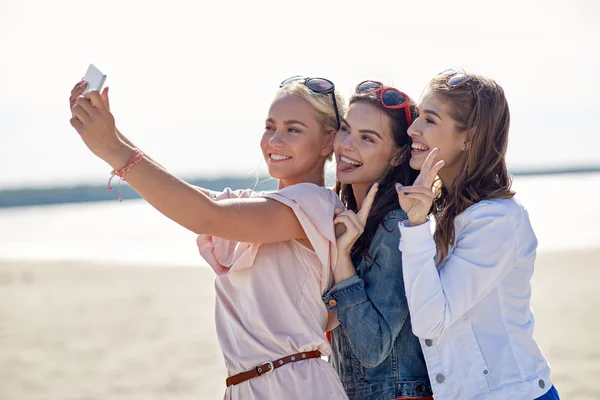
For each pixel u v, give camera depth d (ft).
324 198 9.30
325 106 10.18
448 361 8.94
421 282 8.74
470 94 9.36
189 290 41.83
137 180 7.89
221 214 8.36
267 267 9.20
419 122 9.66
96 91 7.70
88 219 94.53
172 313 35.45
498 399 8.74
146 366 26.37
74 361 27.40
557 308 33.81
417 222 8.91
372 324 9.15
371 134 10.13
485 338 8.93
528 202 92.07
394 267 9.44
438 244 9.25
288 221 9.01
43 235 76.18
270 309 9.13
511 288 9.10
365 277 9.61
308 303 9.29
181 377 24.86
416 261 8.82
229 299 9.39
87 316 35.35
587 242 57.41
